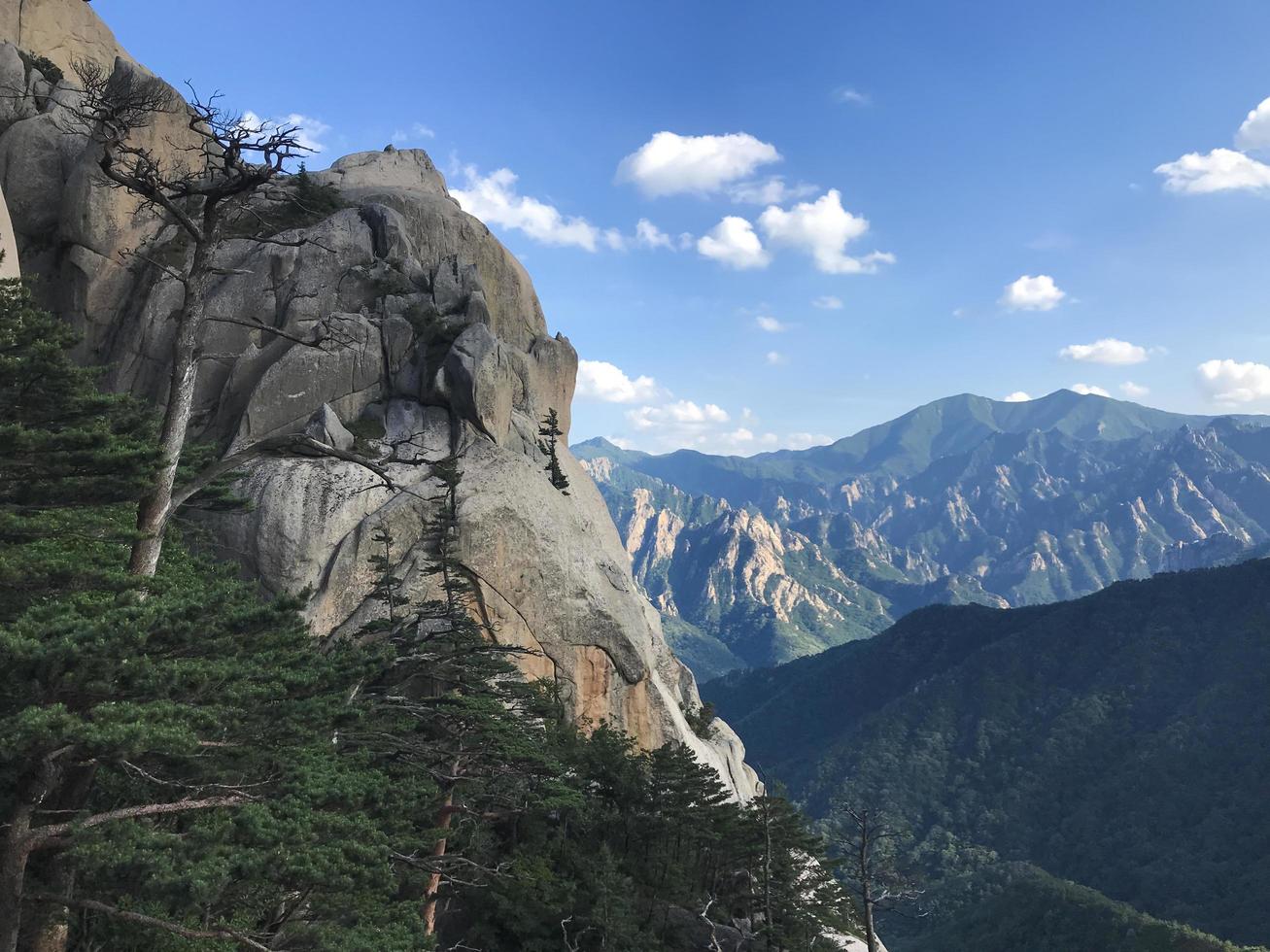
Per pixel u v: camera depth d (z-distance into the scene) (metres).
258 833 13.73
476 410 59.88
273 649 19.72
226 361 57.69
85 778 15.48
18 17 73.62
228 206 20.19
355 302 62.16
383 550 52.50
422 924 19.25
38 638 12.75
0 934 13.27
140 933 17.39
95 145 58.72
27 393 22.36
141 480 19.05
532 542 58.28
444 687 43.03
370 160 84.50
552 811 46.03
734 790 79.06
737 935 46.28
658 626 91.25
